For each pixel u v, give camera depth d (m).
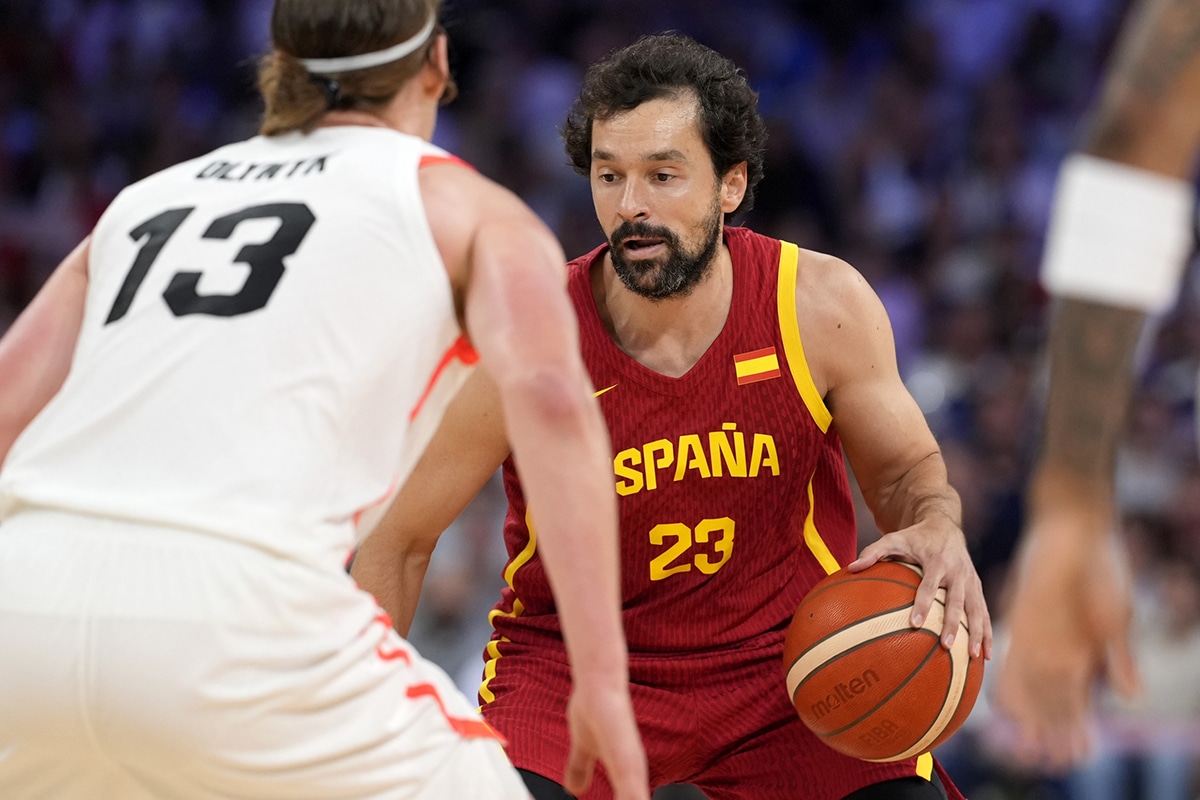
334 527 7.17
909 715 9.41
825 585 9.84
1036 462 6.52
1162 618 21.86
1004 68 40.62
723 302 10.34
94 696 6.79
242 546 6.87
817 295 10.35
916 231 37.38
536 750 9.87
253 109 39.75
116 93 40.25
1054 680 6.37
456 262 7.49
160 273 7.59
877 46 41.84
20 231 36.38
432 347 7.49
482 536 23.56
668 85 9.87
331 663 6.99
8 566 7.03
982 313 33.03
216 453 7.01
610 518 6.91
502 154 38.66
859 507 24.41
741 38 41.59
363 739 7.07
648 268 9.90
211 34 41.12
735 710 10.42
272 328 7.19
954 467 26.50
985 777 19.36
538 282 7.24
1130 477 28.14
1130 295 6.33
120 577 6.85
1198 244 33.75
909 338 34.88
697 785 11.02
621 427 10.19
